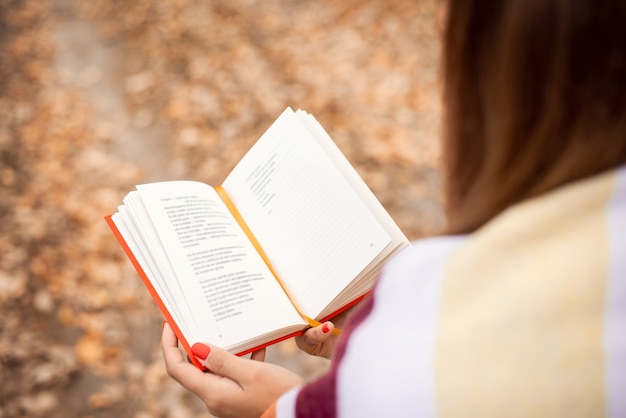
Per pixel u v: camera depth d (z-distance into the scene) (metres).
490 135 0.56
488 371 0.53
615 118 0.50
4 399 2.62
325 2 5.56
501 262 0.54
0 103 4.41
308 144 1.41
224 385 1.11
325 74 4.71
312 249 1.34
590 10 0.49
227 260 1.30
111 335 2.93
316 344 1.29
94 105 4.48
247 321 1.23
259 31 5.24
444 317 0.56
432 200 3.60
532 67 0.52
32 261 3.23
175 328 1.21
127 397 2.70
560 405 0.51
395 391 0.57
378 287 0.64
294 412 0.72
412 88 4.52
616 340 0.49
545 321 0.51
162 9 5.54
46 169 3.87
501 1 0.53
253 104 4.41
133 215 1.30
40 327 2.93
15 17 5.48
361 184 1.39
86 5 5.66
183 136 4.13
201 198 1.39
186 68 4.82
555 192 0.52
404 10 5.40
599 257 0.50
